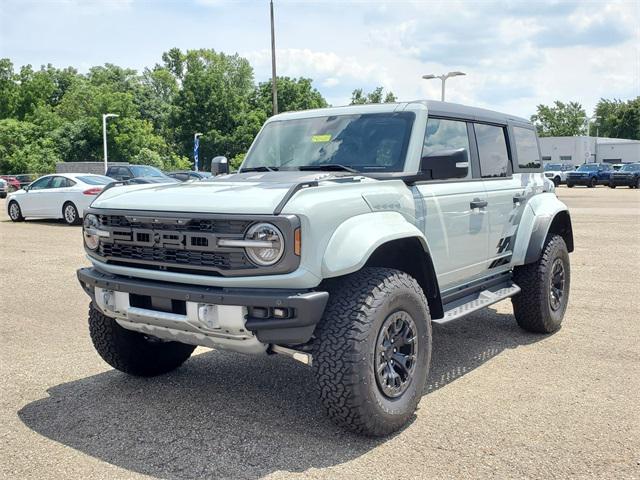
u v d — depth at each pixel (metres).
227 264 3.73
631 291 8.56
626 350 5.86
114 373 5.25
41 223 18.75
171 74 106.75
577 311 7.44
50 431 4.08
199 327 3.84
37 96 86.94
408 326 4.11
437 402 4.56
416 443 3.87
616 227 16.84
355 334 3.72
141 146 67.19
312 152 5.14
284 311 3.63
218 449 3.80
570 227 6.92
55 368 5.38
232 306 3.69
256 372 5.27
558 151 78.31
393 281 3.99
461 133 5.48
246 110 77.00
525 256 6.09
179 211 3.91
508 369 5.32
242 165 5.53
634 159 81.00
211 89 74.38
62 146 64.50
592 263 10.94
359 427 3.80
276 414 4.34
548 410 4.39
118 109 65.19
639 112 110.31
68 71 98.56
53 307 7.69
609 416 4.28
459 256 5.18
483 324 6.93
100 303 4.34
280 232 3.60
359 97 51.81
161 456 3.71
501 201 5.80
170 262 3.94
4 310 7.53
